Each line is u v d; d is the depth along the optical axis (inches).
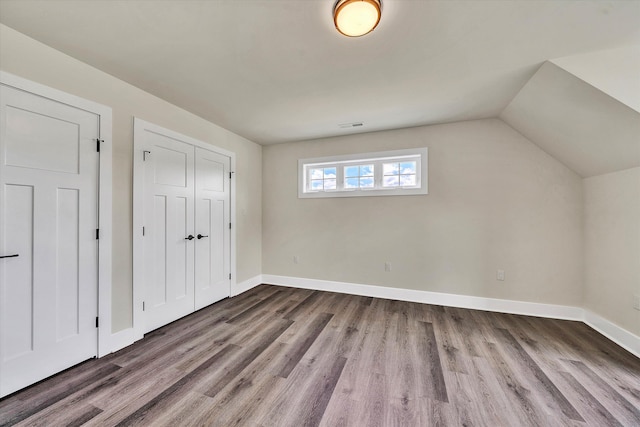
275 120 121.6
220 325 102.1
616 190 89.1
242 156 147.8
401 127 131.1
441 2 52.5
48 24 59.5
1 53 60.2
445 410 58.0
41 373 66.9
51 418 55.1
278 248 161.5
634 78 66.6
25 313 64.5
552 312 109.7
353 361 77.1
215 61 74.7
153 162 96.8
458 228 123.4
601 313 96.1
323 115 115.0
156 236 98.3
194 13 56.0
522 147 113.7
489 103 102.0
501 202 116.7
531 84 84.6
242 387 65.5
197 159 116.7
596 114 75.7
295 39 64.9
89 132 77.1
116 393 62.9
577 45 66.2
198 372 71.6
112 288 82.8
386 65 76.4
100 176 79.4
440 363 76.0
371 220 139.9
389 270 136.1
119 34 63.1
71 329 73.1
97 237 78.9
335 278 147.9
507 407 58.8
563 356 79.5
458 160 123.0
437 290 126.9
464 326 101.0
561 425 53.9
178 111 106.8
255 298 135.6
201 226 119.5
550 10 54.4
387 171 139.7
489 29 60.7
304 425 53.9
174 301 105.9
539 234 111.6
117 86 84.2
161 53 71.0
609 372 71.2
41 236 67.2
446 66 76.7
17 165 63.1
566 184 108.0
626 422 54.6
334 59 73.5
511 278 115.4
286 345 86.6
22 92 63.6
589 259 102.3
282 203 160.6
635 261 82.0
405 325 102.2
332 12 55.6
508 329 98.2
